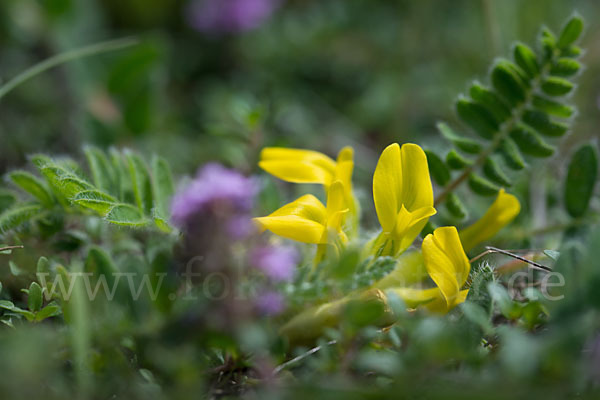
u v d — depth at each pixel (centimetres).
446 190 50
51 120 66
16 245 47
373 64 83
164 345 44
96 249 46
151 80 67
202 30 87
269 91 80
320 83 83
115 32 89
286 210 46
